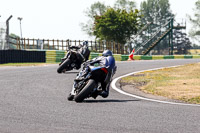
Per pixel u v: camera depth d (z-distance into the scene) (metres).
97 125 20.44
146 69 67.50
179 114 24.45
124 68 69.94
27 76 51.91
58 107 26.56
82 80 29.94
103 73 29.41
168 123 21.38
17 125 20.20
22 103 28.39
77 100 28.75
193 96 34.28
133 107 27.17
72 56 52.31
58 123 20.83
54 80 47.28
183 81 47.22
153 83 45.47
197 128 20.06
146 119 22.48
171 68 68.19
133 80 49.09
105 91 30.83
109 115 23.61
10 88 38.31
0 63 94.69
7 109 25.52
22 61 101.31
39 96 32.66
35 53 104.88
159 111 25.58
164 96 35.00
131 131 19.11
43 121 21.34
